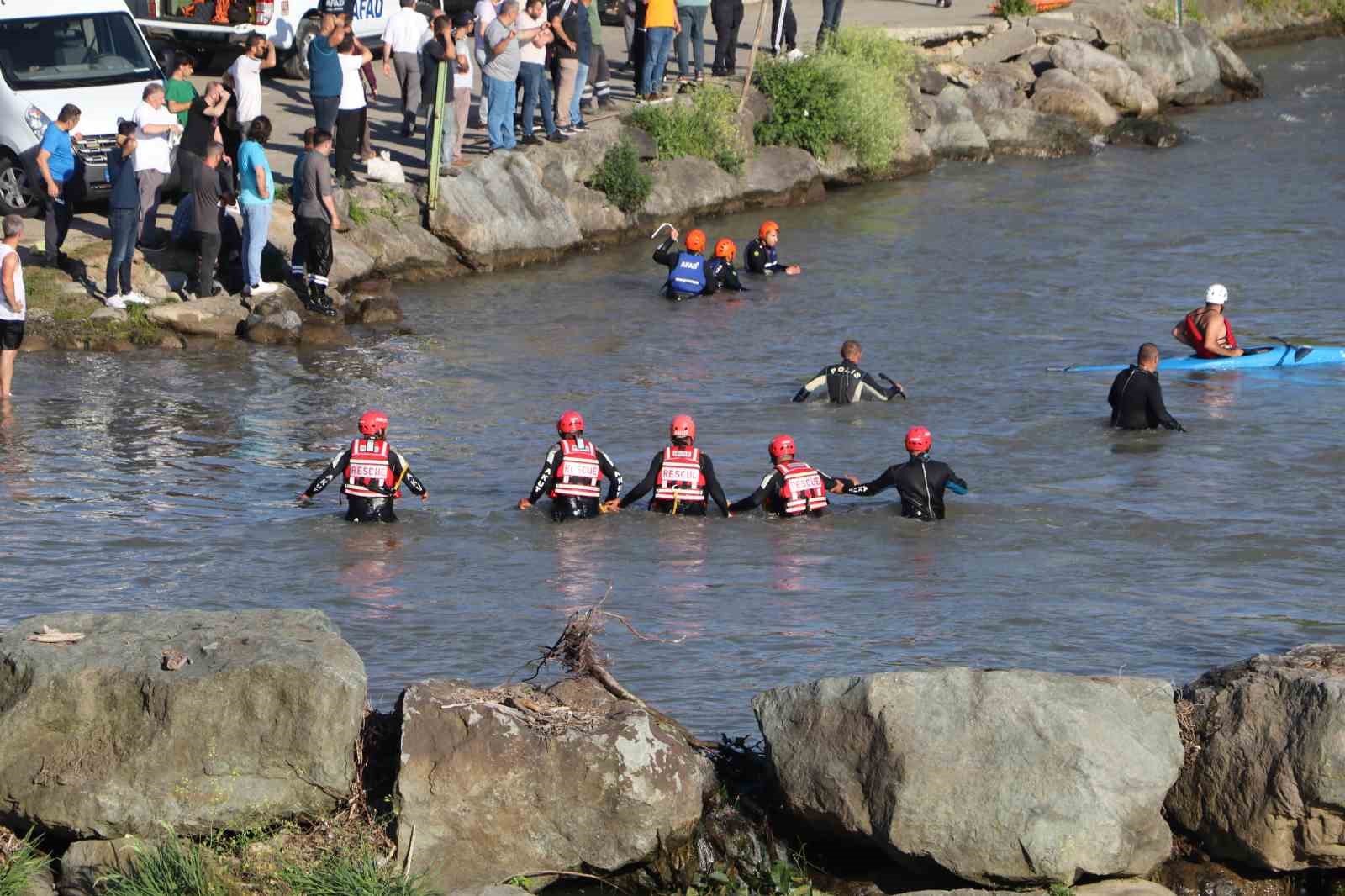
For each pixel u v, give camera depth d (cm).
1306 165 7138
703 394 3969
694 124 6381
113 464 3262
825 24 7181
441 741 1622
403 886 1552
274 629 1738
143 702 1636
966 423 3684
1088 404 3834
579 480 3005
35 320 4238
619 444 3512
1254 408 3788
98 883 1576
